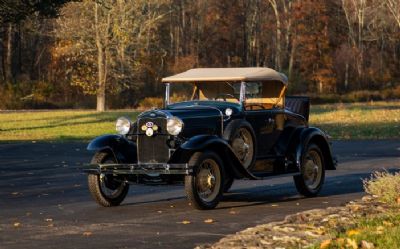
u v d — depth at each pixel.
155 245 13.55
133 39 94.19
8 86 98.25
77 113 77.81
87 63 95.38
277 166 20.38
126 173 18.12
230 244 12.92
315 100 118.50
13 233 14.95
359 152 37.97
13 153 38.09
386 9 143.62
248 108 19.91
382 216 14.91
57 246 13.58
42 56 113.50
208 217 16.91
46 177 26.73
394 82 137.38
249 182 24.66
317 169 20.95
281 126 20.53
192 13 132.25
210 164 18.16
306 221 15.07
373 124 60.62
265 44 140.75
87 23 90.81
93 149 18.55
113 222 16.28
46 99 100.06
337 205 18.86
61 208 18.69
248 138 19.28
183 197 20.78
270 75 20.25
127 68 95.06
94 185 18.66
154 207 18.75
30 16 52.09
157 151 18.34
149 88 106.44
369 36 141.25
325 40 132.12
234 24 135.12
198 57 131.12
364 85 133.50
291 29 132.12
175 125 17.94
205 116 18.64
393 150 39.22
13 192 22.28
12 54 116.19
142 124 18.45
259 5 138.25
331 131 54.59
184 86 26.89
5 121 67.19
